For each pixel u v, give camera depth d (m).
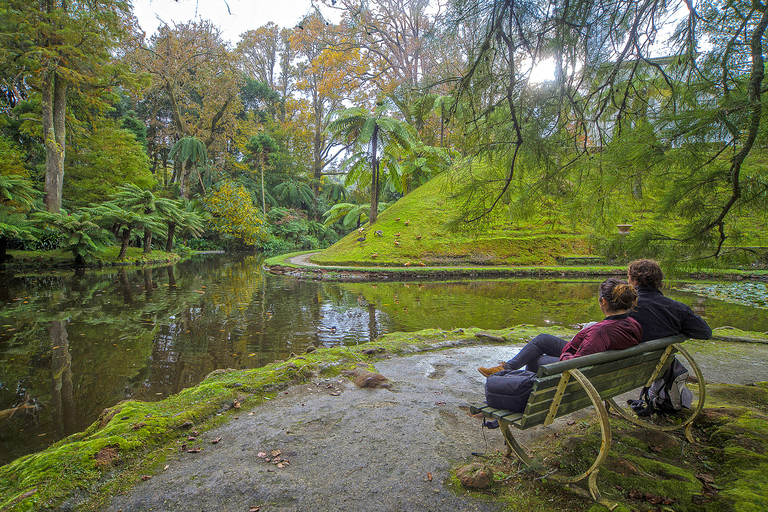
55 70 18.58
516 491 2.23
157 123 35.72
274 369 4.20
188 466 2.52
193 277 16.05
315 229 43.19
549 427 2.97
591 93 3.59
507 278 17.91
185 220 26.41
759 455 2.40
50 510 2.10
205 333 7.20
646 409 3.04
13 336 6.93
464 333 5.87
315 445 2.76
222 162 38.06
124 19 22.02
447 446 2.73
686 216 2.90
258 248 36.00
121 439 2.71
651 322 2.61
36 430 3.72
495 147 3.67
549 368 1.91
